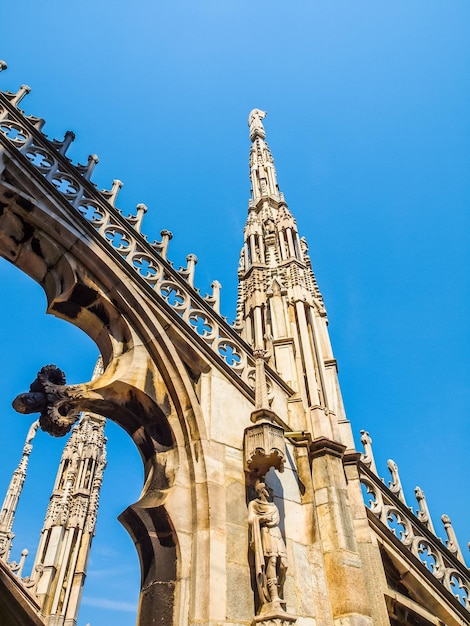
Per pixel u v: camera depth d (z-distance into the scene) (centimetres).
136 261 973
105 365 905
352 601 767
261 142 2469
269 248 1498
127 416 844
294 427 1009
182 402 837
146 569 713
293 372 1123
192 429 820
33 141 960
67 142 1017
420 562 1070
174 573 696
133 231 998
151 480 796
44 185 905
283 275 1388
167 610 662
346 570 799
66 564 2262
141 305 888
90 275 888
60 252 876
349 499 970
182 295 994
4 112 945
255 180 2098
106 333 896
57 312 902
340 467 961
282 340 1185
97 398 794
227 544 727
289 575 762
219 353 962
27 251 890
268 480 855
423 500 1228
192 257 1092
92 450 2697
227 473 805
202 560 697
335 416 1056
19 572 1619
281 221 1585
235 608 673
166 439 823
